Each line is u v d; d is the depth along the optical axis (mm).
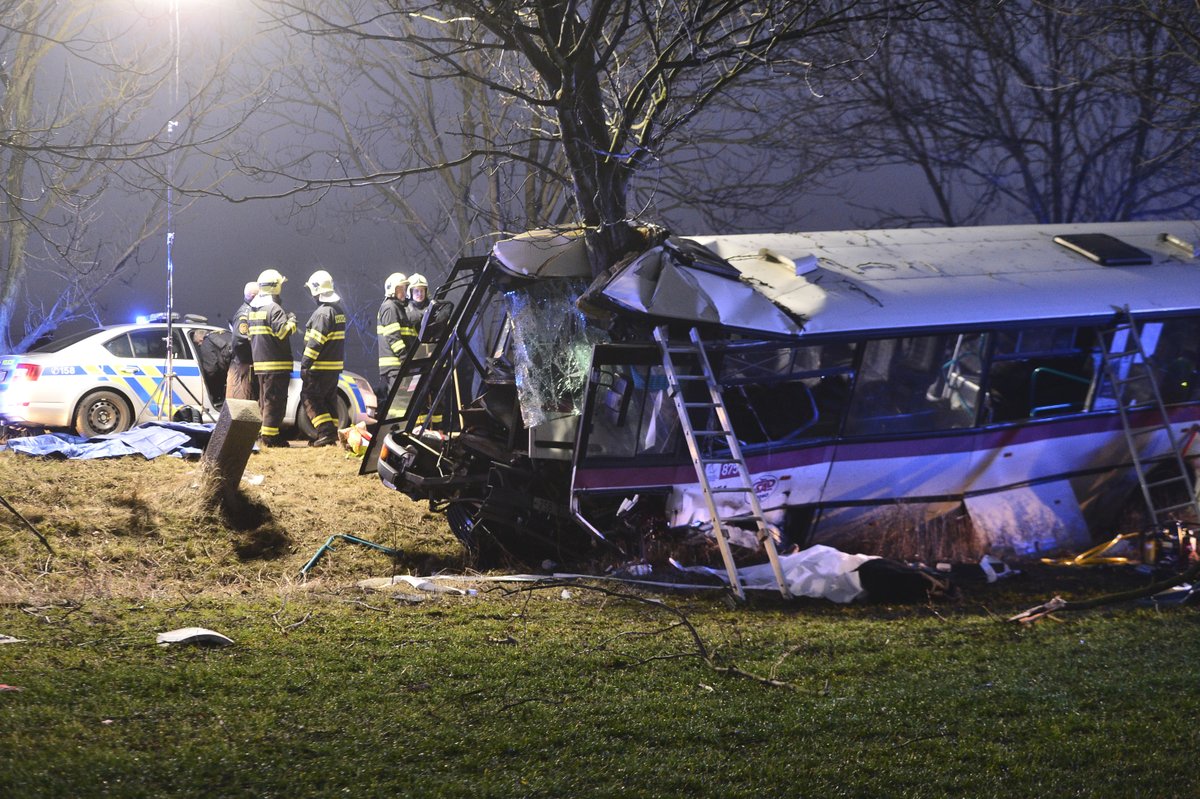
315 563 20281
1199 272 23516
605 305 18797
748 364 19500
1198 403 23016
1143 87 31844
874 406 20500
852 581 17875
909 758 9969
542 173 34875
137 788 8398
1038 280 22047
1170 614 16594
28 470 22391
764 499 20172
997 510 21734
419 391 22875
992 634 15242
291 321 29078
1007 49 34469
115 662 11945
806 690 12148
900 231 23797
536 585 18156
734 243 22219
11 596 15391
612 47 20656
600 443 19078
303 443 30125
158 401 29297
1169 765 9805
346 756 9484
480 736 10188
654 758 9844
